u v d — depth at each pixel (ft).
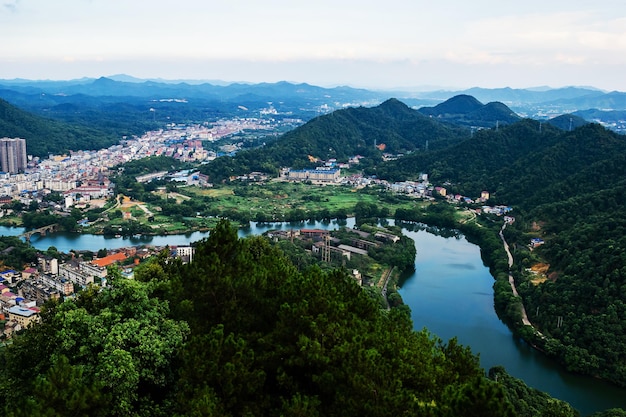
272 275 208.33
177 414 136.36
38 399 129.18
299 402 138.62
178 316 188.14
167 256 282.97
